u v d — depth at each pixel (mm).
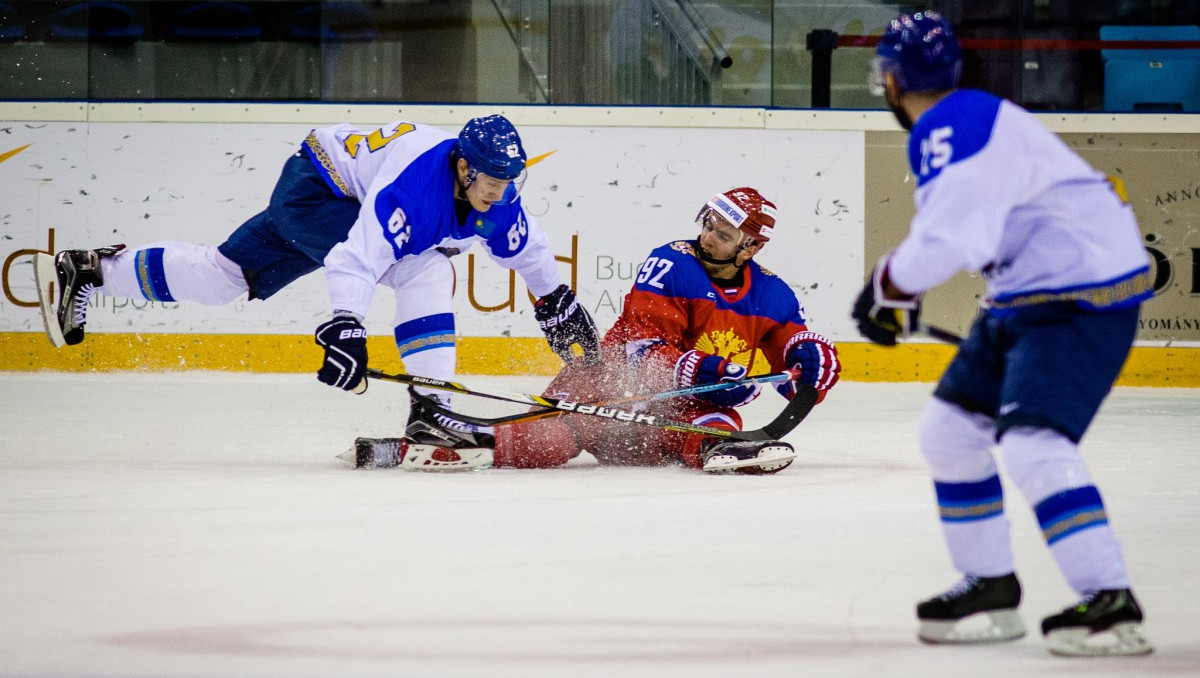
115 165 34344
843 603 9023
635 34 35500
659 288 16891
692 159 34375
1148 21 36188
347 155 16797
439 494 14227
